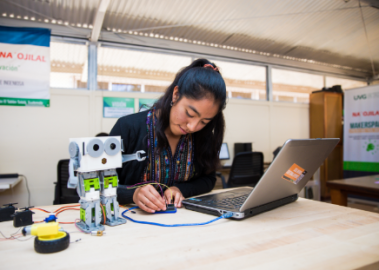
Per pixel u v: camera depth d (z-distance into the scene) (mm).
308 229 605
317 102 4652
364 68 5281
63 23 3061
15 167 2852
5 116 2834
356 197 3367
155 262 432
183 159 1055
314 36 3797
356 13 3227
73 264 428
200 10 3008
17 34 2885
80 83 3242
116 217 667
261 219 691
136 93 3457
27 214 653
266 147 4348
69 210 814
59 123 3049
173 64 3828
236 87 4309
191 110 772
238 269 406
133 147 999
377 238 545
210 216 731
